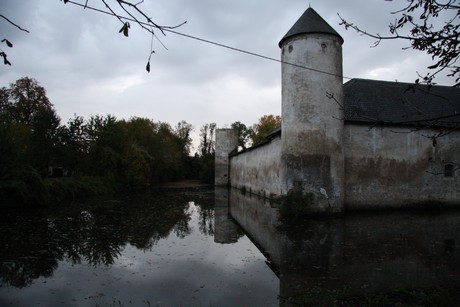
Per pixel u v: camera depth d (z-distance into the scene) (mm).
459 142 17438
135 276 6828
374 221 12930
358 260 7641
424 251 8320
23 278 6758
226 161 42531
